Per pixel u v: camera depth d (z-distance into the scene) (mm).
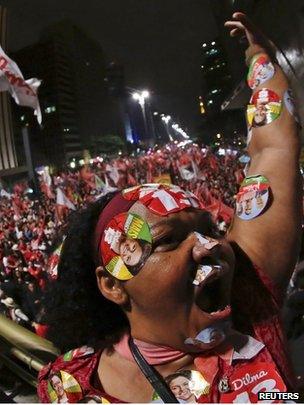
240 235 1495
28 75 104625
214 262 1138
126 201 1257
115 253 1192
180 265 1114
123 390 1209
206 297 1146
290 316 3742
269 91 1632
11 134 42594
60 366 1312
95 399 1204
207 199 11555
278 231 1449
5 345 2244
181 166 20469
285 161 1530
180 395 1139
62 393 1250
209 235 1236
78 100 110688
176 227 1166
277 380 1136
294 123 1594
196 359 1174
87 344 1374
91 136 104250
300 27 12750
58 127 101625
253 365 1156
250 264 1422
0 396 2332
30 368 2250
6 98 40812
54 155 100562
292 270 1465
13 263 10320
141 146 109438
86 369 1283
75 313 1408
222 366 1152
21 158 86562
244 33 1821
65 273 1426
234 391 1123
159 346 1186
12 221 21922
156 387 1152
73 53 112125
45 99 102875
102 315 1396
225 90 121000
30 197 36875
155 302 1135
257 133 1624
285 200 1481
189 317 1128
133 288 1163
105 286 1265
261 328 1343
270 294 1397
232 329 1264
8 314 6473
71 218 1448
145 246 1152
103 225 1276
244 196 1529
